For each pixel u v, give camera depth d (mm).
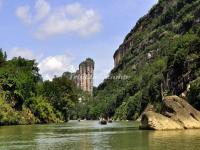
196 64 138250
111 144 46781
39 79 174375
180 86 145875
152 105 183125
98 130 82000
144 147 42062
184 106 74125
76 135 65562
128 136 58750
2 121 121750
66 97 174500
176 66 152875
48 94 169625
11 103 132500
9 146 46969
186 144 43594
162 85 175125
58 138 58969
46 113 152500
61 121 168750
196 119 73312
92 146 45000
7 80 135000
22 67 161000
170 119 72062
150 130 71250
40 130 85250
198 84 112562
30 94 143000
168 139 50406
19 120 131250
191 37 163375
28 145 48062
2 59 162250
